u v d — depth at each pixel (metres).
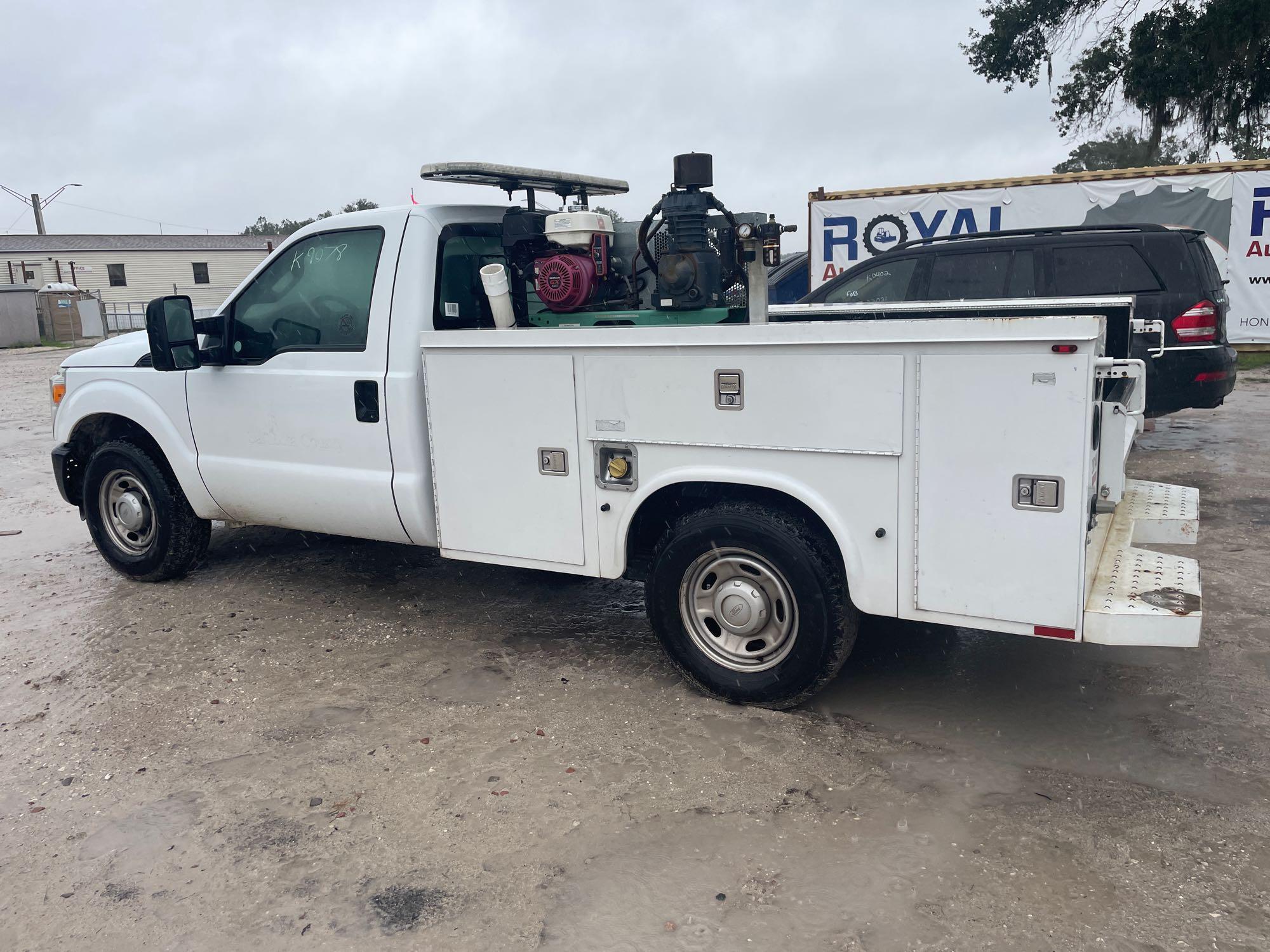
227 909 2.71
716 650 3.81
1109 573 3.36
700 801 3.13
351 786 3.32
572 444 3.84
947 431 3.11
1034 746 3.42
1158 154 22.30
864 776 3.25
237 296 4.91
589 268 4.29
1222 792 3.08
